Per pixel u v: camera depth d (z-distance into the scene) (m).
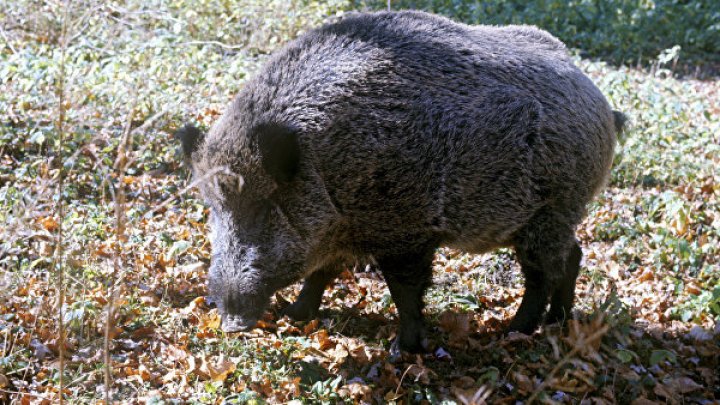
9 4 10.73
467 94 5.09
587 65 12.09
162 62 8.83
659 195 7.93
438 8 14.73
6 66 8.33
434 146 4.99
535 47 5.54
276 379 4.84
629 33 15.03
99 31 9.65
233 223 4.77
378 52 5.04
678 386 5.16
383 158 4.91
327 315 5.82
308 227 4.89
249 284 4.73
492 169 5.12
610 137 5.72
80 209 6.38
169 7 11.58
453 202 5.10
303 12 12.07
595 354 4.52
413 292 5.30
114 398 4.45
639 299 6.29
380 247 5.18
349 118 4.87
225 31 11.43
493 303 6.20
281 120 4.80
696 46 15.27
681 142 9.36
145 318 5.23
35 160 6.98
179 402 4.43
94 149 7.15
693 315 5.97
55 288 5.14
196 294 5.77
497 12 15.17
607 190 8.28
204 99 8.63
